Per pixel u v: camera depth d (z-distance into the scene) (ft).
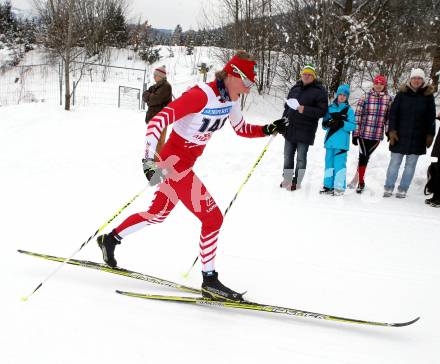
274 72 43.42
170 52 70.18
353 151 21.13
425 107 15.55
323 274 10.21
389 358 7.09
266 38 41.83
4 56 67.51
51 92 47.91
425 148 15.98
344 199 16.25
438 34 38.81
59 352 6.53
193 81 50.47
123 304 8.14
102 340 6.93
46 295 8.21
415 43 40.47
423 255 11.68
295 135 16.19
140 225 8.84
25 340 6.75
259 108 40.19
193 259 10.57
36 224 12.17
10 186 15.89
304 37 39.68
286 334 7.58
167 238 11.80
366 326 8.05
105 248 8.94
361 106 16.58
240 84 7.86
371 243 12.34
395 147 16.08
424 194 17.15
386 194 16.69
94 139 24.38
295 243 12.05
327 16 36.45
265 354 6.94
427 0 41.29
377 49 39.65
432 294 9.50
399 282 10.00
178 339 7.15
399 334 7.84
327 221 13.94
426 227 13.80
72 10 31.37
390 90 39.93
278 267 10.46
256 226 13.20
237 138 24.80
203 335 7.34
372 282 9.93
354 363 6.88
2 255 9.93
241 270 10.18
